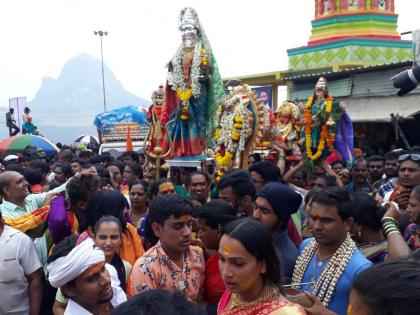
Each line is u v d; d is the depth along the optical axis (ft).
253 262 8.52
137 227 18.40
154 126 34.40
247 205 15.69
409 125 43.24
